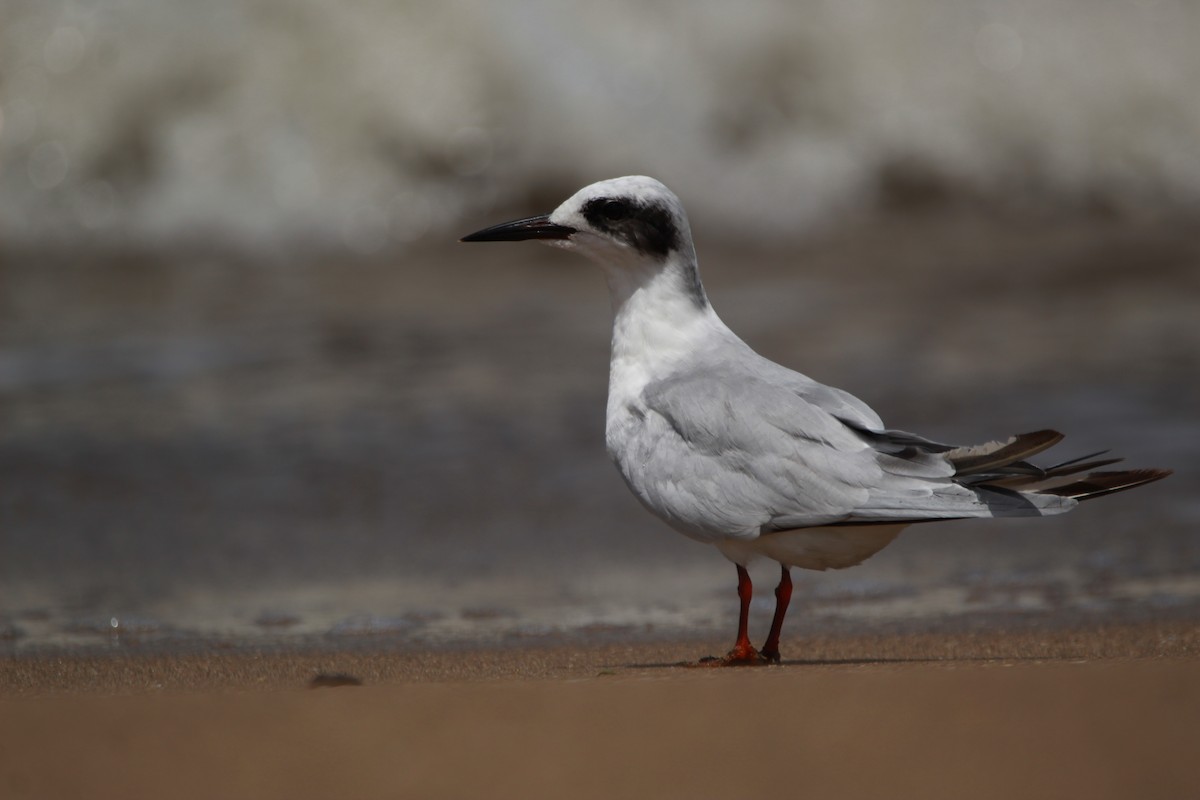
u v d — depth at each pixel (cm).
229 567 952
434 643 786
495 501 1096
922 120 2325
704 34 2291
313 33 2181
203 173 2127
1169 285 1808
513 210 2170
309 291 1819
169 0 2175
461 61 2206
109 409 1306
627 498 1116
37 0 2156
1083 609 844
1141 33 2434
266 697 577
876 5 2356
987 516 639
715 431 707
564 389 1373
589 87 2228
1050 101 2377
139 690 657
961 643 759
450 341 1550
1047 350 1489
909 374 1398
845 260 1983
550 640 793
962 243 2075
